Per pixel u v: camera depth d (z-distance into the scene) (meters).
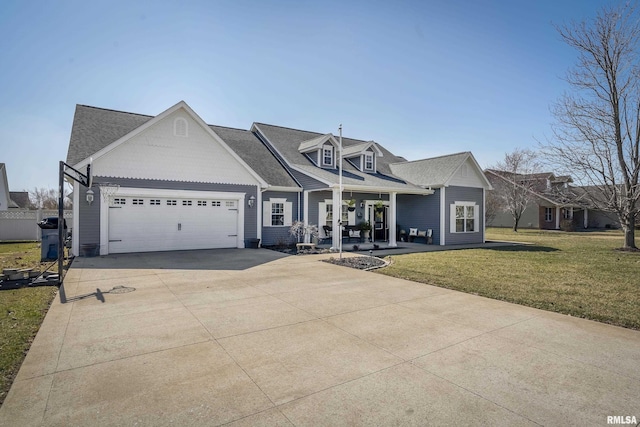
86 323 5.37
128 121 16.47
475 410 3.07
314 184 16.58
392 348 4.49
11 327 5.11
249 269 10.32
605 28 16.19
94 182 12.73
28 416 2.90
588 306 6.55
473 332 5.12
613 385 3.55
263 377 3.66
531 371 3.86
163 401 3.17
